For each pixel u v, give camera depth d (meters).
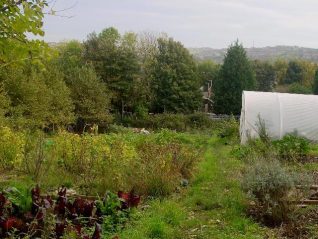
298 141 16.84
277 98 21.45
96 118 36.03
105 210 7.01
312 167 13.57
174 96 48.44
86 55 49.03
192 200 8.86
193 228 7.17
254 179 7.72
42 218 5.70
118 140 12.64
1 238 5.52
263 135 16.67
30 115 26.53
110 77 46.91
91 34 50.41
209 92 61.69
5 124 18.22
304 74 80.56
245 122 20.78
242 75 53.97
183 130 39.81
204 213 8.11
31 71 27.36
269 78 78.00
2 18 4.15
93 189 9.11
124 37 57.97
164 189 9.26
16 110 24.44
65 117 29.89
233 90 53.94
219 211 8.16
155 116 43.50
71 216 6.51
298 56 153.88
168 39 51.62
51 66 31.20
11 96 25.86
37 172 9.92
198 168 12.33
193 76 50.31
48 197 6.45
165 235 6.50
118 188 9.02
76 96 36.22
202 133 33.38
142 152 12.70
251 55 160.88
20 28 4.24
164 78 49.09
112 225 6.73
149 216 7.32
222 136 25.70
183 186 10.50
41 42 4.43
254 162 9.84
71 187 9.60
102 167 9.91
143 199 8.80
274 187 7.48
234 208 8.01
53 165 10.60
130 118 43.34
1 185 8.78
